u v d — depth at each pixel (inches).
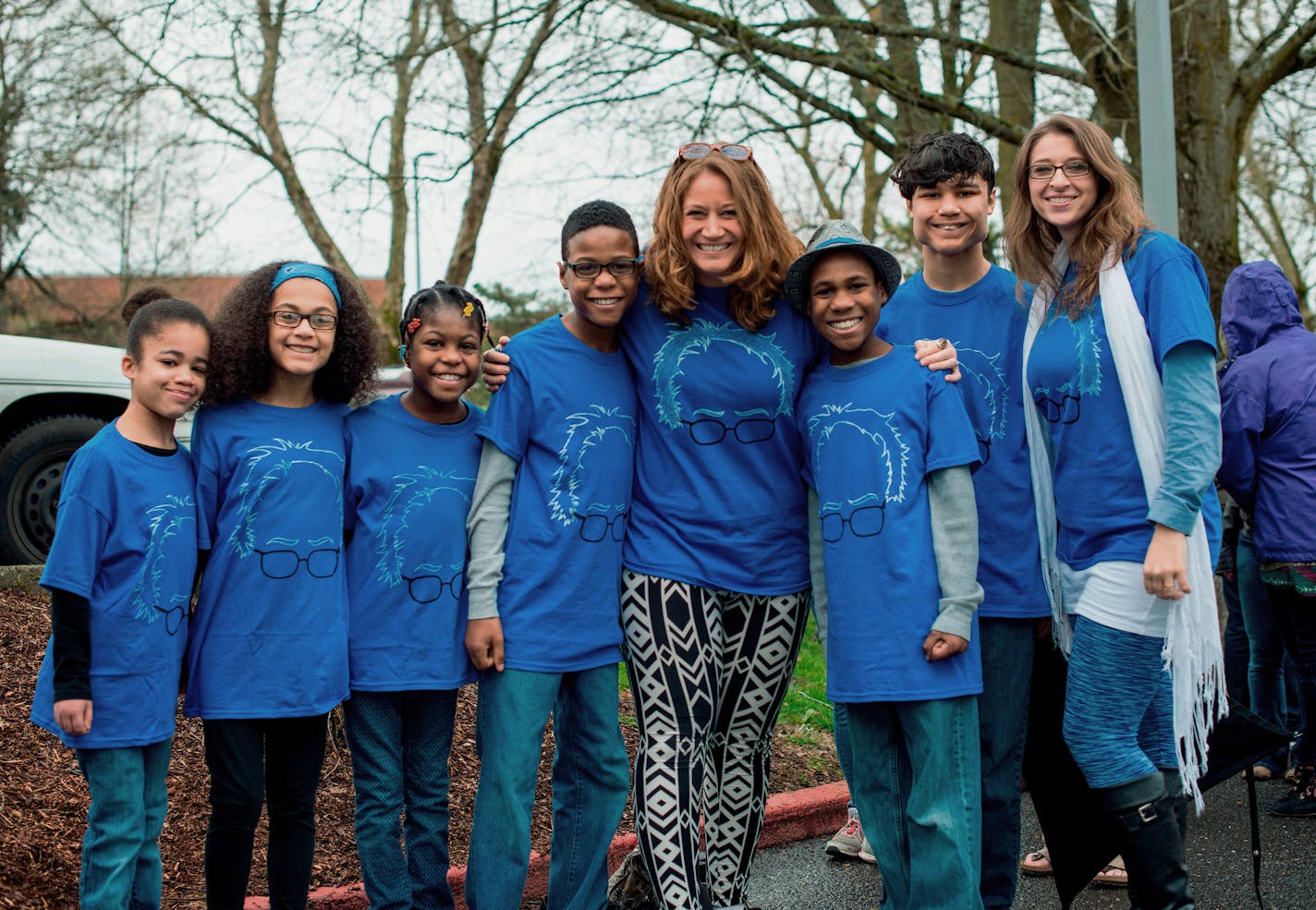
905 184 121.6
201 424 113.0
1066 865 125.0
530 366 117.1
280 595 109.5
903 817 114.9
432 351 116.0
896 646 109.7
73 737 101.3
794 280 115.3
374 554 115.7
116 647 103.0
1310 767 171.9
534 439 116.5
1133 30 340.2
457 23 398.3
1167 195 217.9
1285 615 169.2
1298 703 196.5
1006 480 118.9
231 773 107.0
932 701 109.9
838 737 121.6
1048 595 118.0
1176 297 107.4
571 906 115.2
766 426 117.1
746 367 116.0
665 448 118.1
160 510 106.2
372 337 122.3
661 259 115.2
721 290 117.7
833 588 113.8
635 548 118.5
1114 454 110.7
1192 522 104.3
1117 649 109.9
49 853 130.7
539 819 157.9
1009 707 119.4
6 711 157.5
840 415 114.8
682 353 116.6
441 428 121.0
